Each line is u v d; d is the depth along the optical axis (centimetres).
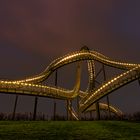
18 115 5378
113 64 6988
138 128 2772
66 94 6781
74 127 2812
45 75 7231
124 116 4950
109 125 3059
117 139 2086
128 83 5269
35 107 5797
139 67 5169
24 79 6391
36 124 3005
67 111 7062
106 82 5744
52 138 2067
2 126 2686
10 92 5084
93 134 2330
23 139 1986
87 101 6656
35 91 5528
